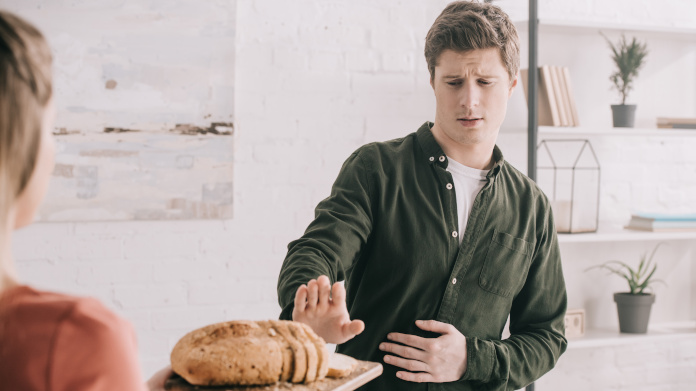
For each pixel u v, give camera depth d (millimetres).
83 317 477
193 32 2395
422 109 2701
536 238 1445
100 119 2311
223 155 2438
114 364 475
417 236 1322
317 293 886
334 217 1271
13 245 2264
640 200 2865
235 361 713
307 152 2564
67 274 2314
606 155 2828
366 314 1328
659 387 2918
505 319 1414
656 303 2906
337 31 2590
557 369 2824
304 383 745
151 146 2363
